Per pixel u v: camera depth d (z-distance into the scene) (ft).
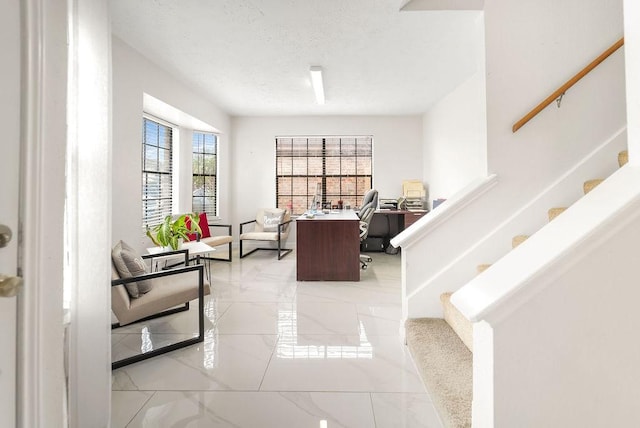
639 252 2.87
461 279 7.33
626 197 2.82
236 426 4.93
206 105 16.62
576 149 7.14
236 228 20.52
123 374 6.35
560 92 6.73
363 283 12.87
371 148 20.98
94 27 4.85
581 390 2.93
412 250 7.48
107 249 4.99
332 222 13.12
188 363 6.77
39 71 2.50
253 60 11.83
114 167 10.22
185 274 9.32
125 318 6.78
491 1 7.29
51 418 2.68
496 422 2.93
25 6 2.42
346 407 5.36
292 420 5.05
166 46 10.74
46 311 2.62
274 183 20.52
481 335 3.16
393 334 8.17
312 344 7.63
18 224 2.40
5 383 2.29
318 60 11.84
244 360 6.89
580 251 2.83
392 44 10.63
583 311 2.89
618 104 7.04
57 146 2.74
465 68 12.80
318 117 20.44
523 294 2.85
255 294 11.46
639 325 2.91
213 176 19.26
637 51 3.11
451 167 15.93
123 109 10.53
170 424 4.97
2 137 2.23
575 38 7.17
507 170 7.26
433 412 5.23
